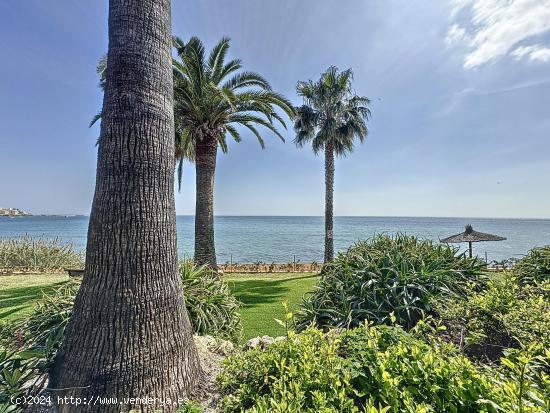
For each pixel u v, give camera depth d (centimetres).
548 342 186
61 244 1400
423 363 161
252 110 946
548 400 126
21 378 208
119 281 198
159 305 210
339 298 360
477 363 210
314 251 2427
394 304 326
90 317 195
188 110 899
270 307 644
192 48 822
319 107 1258
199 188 948
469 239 936
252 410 160
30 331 305
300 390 166
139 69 212
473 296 278
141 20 217
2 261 1223
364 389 164
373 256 405
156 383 199
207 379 241
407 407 139
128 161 205
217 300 416
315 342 210
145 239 207
